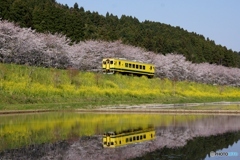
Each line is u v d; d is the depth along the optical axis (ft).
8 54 172.86
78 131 70.74
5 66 159.74
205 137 64.69
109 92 180.04
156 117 106.01
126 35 378.32
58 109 128.36
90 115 110.63
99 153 48.78
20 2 256.11
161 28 543.80
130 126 80.64
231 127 80.28
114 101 166.61
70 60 214.90
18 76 157.89
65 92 162.50
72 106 138.00
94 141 58.75
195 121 93.86
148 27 529.45
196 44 487.61
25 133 66.49
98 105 147.02
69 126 78.95
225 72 386.93
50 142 57.06
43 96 150.30
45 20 257.75
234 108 142.20
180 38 483.92
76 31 278.87
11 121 87.56
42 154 47.37
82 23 292.61
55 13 267.39
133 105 154.92
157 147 53.88
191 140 60.95
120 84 200.85
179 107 148.97
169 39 432.66
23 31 189.47
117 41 276.62
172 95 221.46
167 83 246.06
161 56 306.14
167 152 49.96
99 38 289.53
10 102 131.44
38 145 54.08
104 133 68.39
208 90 287.48
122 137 63.67
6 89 140.77
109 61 211.61
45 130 71.31
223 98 264.52
